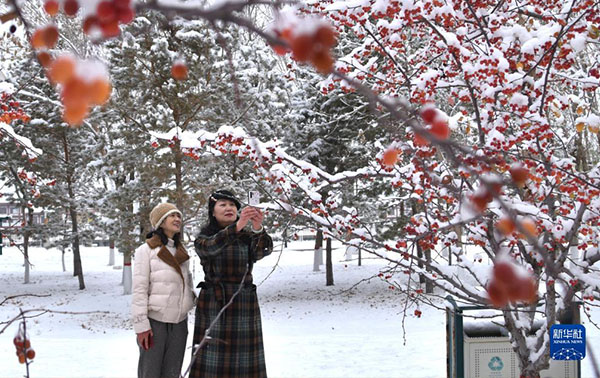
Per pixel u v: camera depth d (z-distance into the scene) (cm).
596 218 357
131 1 59
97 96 51
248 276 391
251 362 383
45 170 2058
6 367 627
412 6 345
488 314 425
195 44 1516
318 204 395
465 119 394
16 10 76
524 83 373
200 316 391
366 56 420
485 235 362
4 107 445
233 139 398
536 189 372
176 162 1569
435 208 389
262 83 1669
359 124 1769
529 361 361
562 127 561
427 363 642
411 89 370
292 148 1870
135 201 1692
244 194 1545
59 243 2125
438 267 383
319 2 369
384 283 2108
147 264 402
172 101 1520
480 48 366
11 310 1744
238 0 62
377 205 1786
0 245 957
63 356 696
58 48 664
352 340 822
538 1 384
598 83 379
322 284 2191
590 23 345
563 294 355
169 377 401
